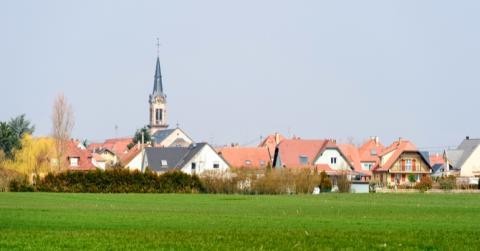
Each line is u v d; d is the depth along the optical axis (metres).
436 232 63.94
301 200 129.38
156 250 51.09
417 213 91.44
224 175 168.00
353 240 57.34
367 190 179.75
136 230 64.94
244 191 166.50
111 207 102.19
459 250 52.00
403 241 56.84
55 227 67.69
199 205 110.62
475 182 194.38
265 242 55.78
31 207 99.06
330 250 51.69
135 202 119.06
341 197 143.12
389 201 125.56
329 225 71.38
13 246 52.28
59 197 134.12
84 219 77.44
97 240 56.19
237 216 84.19
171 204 113.31
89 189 167.25
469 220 78.75
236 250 51.28
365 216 85.19
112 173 168.38
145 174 169.38
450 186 182.00
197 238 58.09
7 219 76.31
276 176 165.50
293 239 57.81
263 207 105.56
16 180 164.88
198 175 170.88
